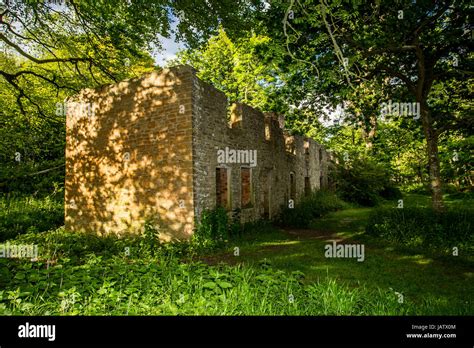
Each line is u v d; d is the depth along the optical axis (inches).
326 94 391.2
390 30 333.1
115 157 411.2
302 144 820.6
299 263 289.6
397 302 179.3
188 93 360.2
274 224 557.9
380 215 427.5
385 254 322.0
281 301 169.9
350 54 326.6
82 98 447.8
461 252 308.8
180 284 184.2
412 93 399.9
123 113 408.2
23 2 370.3
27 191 596.1
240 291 175.3
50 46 442.3
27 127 610.9
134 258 297.7
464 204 486.0
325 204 745.6
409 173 888.9
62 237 378.3
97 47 461.1
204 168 375.6
